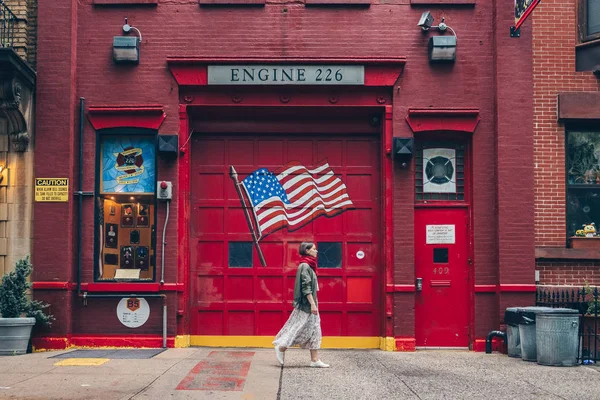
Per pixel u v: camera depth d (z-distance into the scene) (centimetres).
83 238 1170
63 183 1150
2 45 1174
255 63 1177
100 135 1189
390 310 1163
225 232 1227
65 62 1165
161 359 1028
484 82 1192
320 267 1223
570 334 1018
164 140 1160
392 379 896
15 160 1163
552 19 1209
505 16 1184
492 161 1185
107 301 1160
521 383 884
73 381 858
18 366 963
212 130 1236
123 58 1171
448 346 1188
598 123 1209
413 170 1180
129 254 1185
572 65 1202
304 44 1190
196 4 1195
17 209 1155
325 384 857
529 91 1175
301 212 1234
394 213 1172
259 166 1240
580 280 1169
